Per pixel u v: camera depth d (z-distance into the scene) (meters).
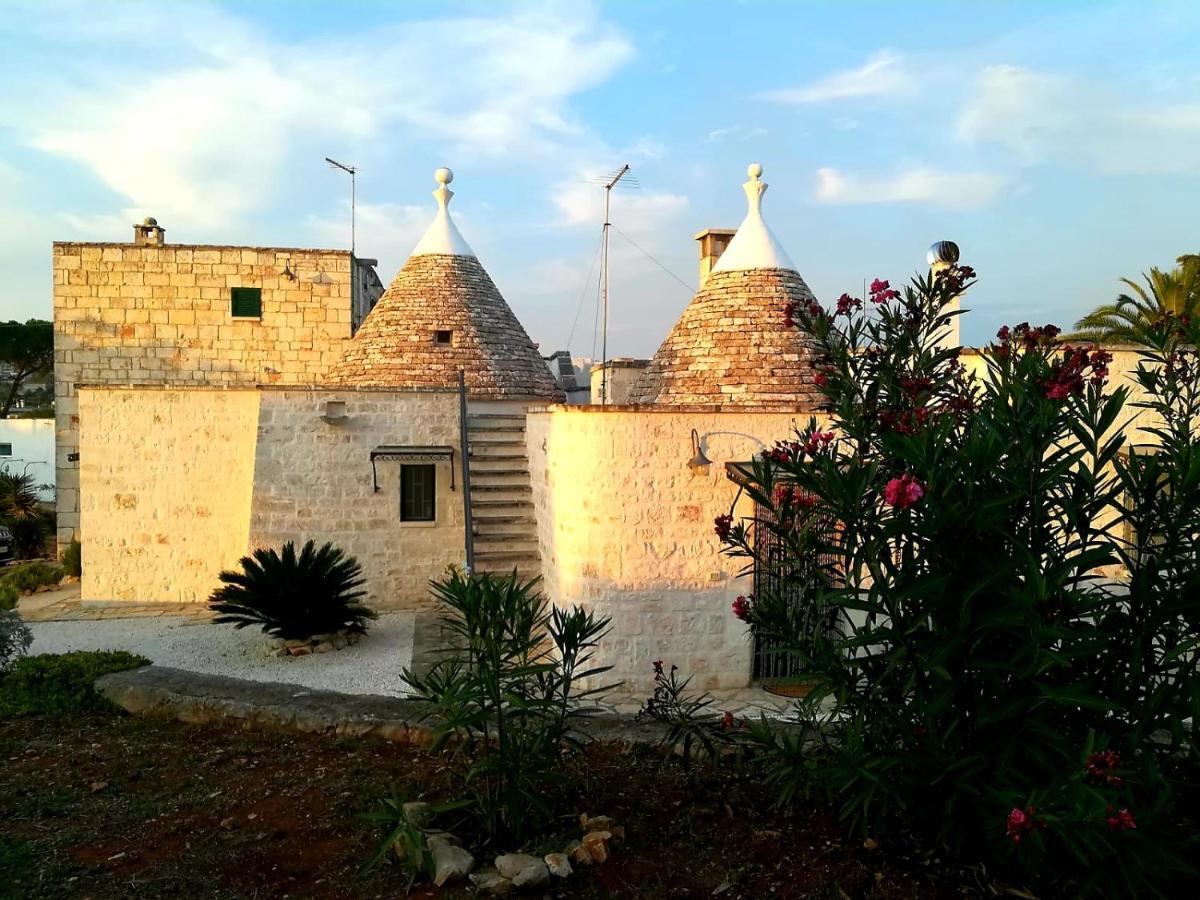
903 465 3.95
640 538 9.23
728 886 3.92
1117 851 3.32
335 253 19.98
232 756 5.93
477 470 13.01
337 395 13.67
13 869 4.20
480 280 16.41
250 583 10.85
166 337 19.41
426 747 6.00
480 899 3.84
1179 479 3.51
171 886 4.02
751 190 12.65
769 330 11.62
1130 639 3.62
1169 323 4.70
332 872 4.14
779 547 4.75
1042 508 3.64
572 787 5.08
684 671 9.31
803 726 4.57
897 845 4.17
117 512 14.32
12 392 40.12
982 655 3.64
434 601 13.87
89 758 5.92
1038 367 3.96
